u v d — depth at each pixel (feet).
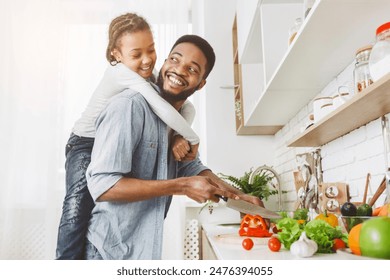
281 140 8.22
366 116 3.99
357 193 4.60
